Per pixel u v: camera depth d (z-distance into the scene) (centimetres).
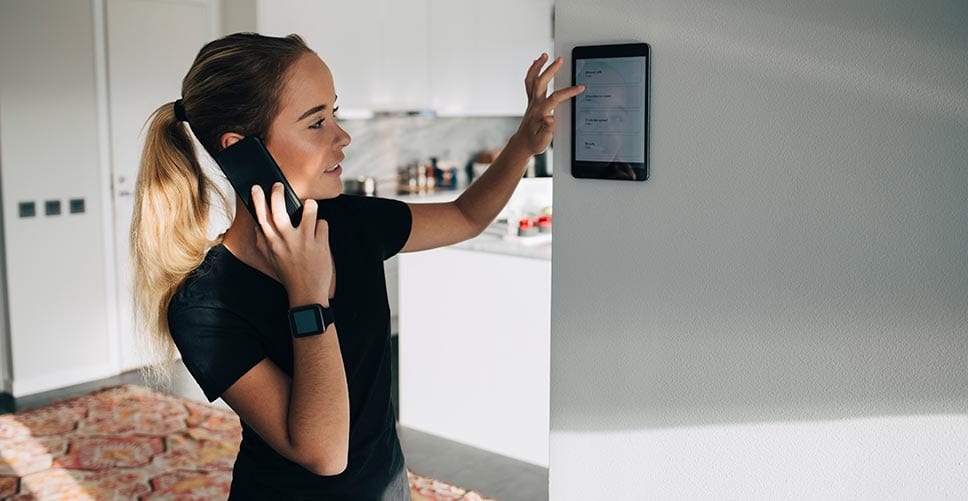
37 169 453
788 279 134
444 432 369
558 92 151
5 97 437
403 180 622
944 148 118
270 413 120
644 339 151
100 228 482
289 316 116
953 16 116
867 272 127
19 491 330
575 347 160
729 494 144
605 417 157
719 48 137
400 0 552
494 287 341
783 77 131
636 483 155
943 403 122
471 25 559
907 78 120
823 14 126
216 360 121
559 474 165
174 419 411
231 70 121
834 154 128
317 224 121
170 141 127
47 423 405
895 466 127
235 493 134
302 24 496
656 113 145
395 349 535
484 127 677
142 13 486
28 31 441
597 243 155
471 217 159
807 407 134
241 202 127
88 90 469
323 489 130
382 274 144
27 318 456
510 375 343
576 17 152
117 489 332
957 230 118
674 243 145
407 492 146
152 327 129
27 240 452
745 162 136
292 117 123
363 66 531
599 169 151
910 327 124
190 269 126
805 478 136
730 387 142
